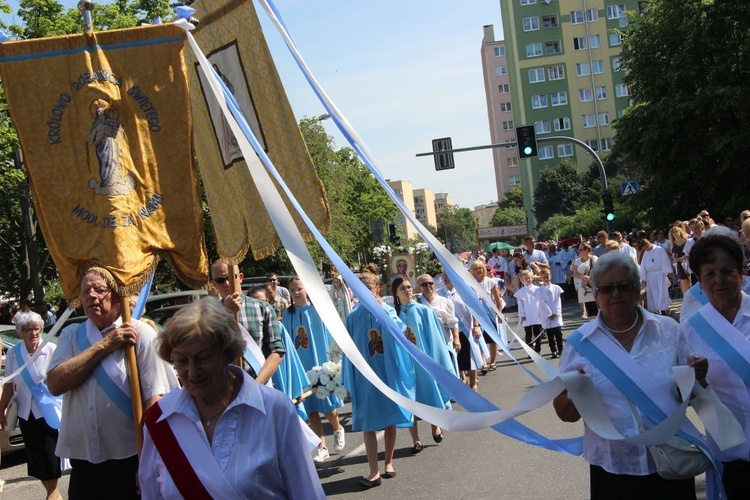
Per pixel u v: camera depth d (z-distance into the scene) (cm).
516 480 658
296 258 354
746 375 380
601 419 338
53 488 753
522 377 1226
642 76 3412
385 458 742
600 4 7044
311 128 3297
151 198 479
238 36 562
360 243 4412
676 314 1420
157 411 288
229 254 578
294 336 938
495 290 1367
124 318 434
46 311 2386
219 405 290
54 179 474
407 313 816
